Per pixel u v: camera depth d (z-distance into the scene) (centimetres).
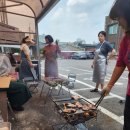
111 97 473
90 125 305
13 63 582
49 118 333
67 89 557
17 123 312
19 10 600
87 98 459
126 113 167
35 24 655
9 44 650
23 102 363
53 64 526
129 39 150
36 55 672
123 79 768
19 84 357
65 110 226
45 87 575
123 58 169
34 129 291
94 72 509
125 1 127
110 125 307
